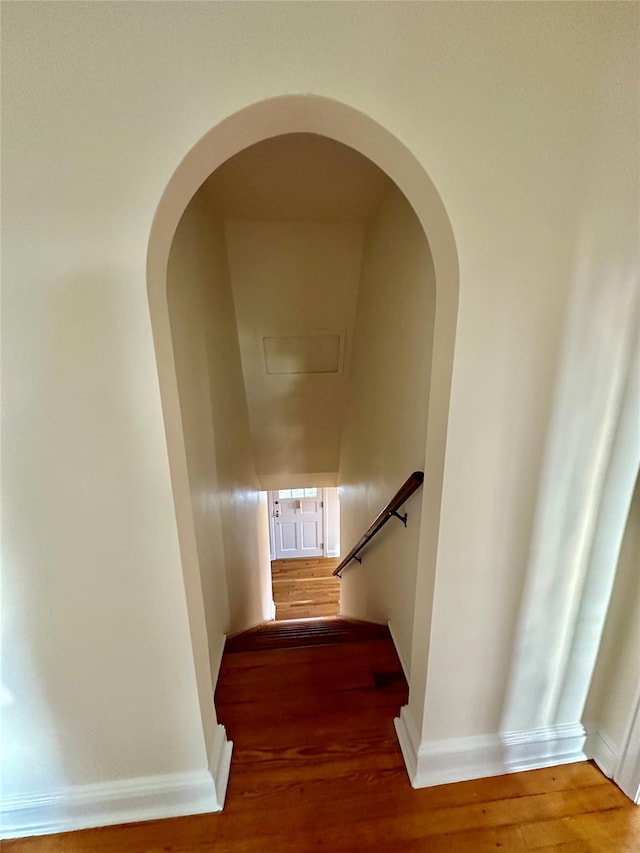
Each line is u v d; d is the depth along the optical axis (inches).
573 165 37.2
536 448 45.7
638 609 52.0
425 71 33.6
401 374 71.3
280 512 248.7
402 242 68.6
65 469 40.8
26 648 46.3
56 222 34.4
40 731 49.9
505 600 51.8
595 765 60.6
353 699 69.9
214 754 56.6
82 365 38.0
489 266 39.3
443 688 55.1
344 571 151.2
